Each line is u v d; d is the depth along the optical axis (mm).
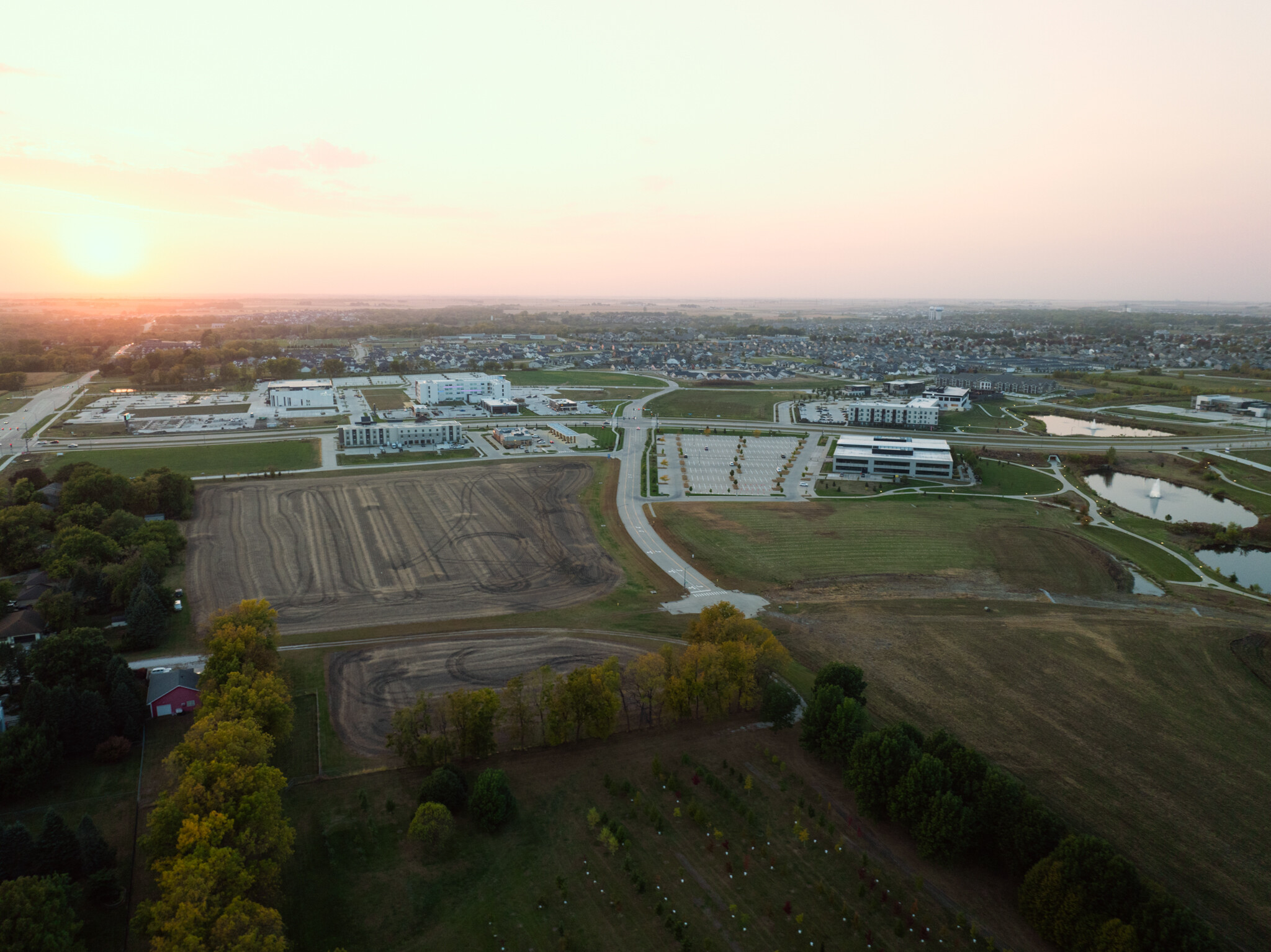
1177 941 60438
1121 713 104500
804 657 118875
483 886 73375
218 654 99562
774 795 87000
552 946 67000
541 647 121375
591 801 85500
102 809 82062
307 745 94562
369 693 106750
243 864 67375
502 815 80062
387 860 76312
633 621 132500
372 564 158500
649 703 102438
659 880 74500
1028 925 69438
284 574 151500
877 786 81812
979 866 76812
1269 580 164000
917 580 156125
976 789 78000
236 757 77125
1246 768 93625
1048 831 72188
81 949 61719
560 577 153750
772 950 66812
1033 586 153500
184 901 60188
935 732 86375
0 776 81500
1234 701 108312
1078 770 91750
